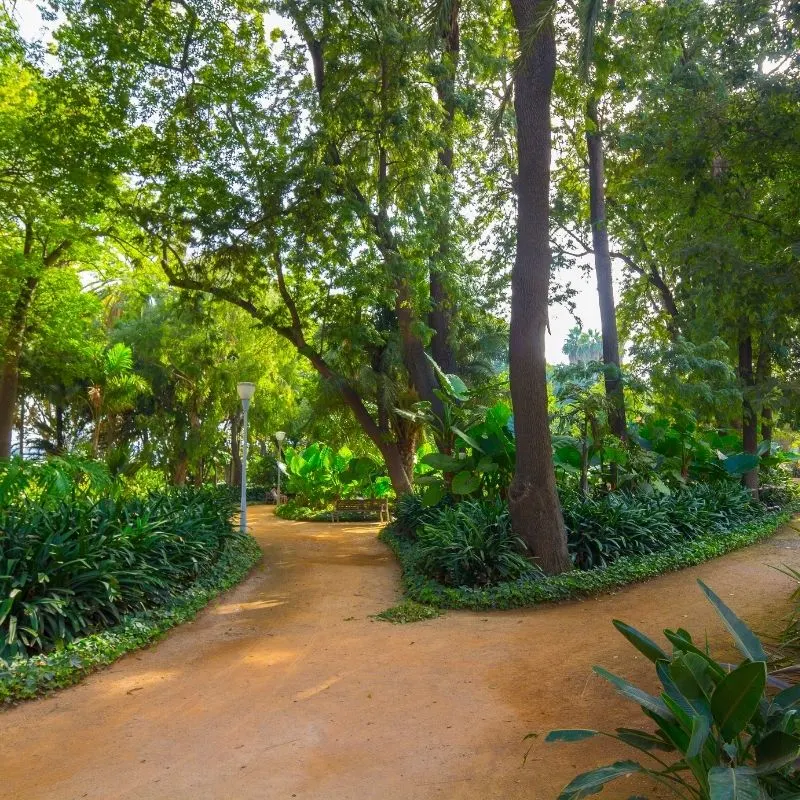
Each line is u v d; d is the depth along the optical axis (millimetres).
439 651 6609
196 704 5348
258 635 7645
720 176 10766
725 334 11438
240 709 5203
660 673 3027
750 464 16969
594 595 8938
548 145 9914
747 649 3209
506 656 6336
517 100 9961
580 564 10250
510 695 5277
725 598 8391
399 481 17531
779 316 9383
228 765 4211
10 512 8789
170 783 3986
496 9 17203
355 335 16047
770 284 9156
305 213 14102
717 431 19188
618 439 13609
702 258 10008
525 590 8656
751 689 2512
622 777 3797
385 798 3732
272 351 26031
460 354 20641
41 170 13688
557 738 3000
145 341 29938
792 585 8875
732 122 10102
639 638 3105
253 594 10102
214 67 14758
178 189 14383
